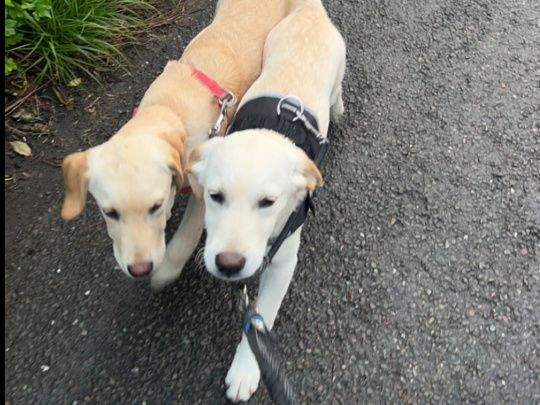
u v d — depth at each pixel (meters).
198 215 0.77
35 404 0.68
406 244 0.89
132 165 0.66
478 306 0.82
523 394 0.75
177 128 0.78
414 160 1.00
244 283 0.69
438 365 0.76
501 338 0.79
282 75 0.81
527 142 1.04
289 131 0.71
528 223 0.93
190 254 0.78
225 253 0.57
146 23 1.16
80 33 1.04
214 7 1.23
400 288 0.83
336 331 0.78
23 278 0.79
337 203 0.92
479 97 1.11
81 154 0.70
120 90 1.04
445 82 1.13
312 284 0.83
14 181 0.89
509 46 1.22
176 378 0.72
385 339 0.78
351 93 1.09
